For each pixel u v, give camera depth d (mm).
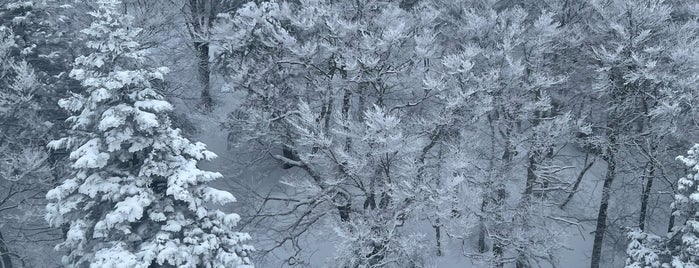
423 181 18141
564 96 23562
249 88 19812
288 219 22484
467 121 19734
